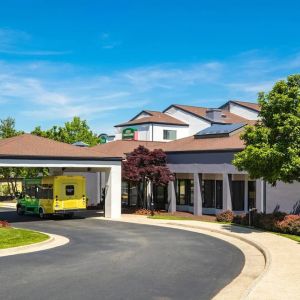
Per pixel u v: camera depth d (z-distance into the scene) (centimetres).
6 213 4062
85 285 1295
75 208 3456
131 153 3850
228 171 3347
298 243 2070
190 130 5650
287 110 2414
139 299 1152
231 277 1422
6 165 3066
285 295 1125
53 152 3316
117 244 2131
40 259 1711
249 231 2562
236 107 6038
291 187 2962
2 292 1214
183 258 1755
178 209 4072
